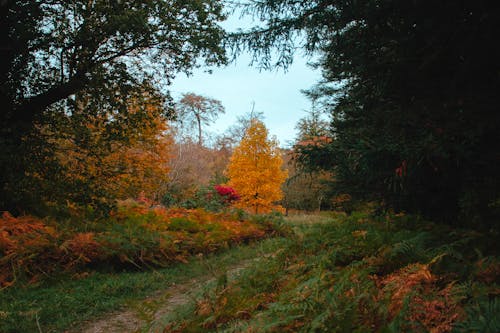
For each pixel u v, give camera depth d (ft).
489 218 11.95
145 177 40.01
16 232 19.51
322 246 14.42
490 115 10.36
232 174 66.74
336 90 37.65
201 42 26.30
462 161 11.58
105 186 31.19
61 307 14.29
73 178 28.27
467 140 10.82
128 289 17.33
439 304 6.51
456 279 7.92
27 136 26.96
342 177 19.44
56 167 26.91
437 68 12.14
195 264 22.88
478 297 6.43
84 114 28.91
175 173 64.13
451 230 13.16
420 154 11.35
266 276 12.03
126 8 25.84
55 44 26.22
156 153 42.34
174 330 9.14
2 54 24.89
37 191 26.58
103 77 27.32
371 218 17.79
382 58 13.03
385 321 6.46
